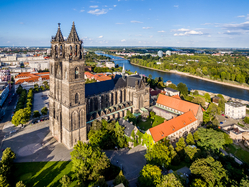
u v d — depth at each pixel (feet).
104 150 382.83
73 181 289.74
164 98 577.43
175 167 325.42
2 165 283.79
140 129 467.52
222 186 241.14
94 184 256.32
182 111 513.45
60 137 399.44
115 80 553.64
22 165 327.47
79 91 369.30
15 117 456.45
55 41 388.98
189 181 270.67
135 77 565.12
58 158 349.20
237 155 387.96
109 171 302.45
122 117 521.24
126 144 394.52
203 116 517.96
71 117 365.81
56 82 395.75
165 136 388.78
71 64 343.87
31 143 399.24
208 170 258.98
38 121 506.07
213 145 367.86
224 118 580.71
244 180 224.33
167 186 219.82
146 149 387.75
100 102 481.87
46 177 298.97
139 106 556.51
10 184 277.64
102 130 404.16
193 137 412.98
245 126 521.24
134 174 309.22
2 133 443.32
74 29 342.44
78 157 291.17
